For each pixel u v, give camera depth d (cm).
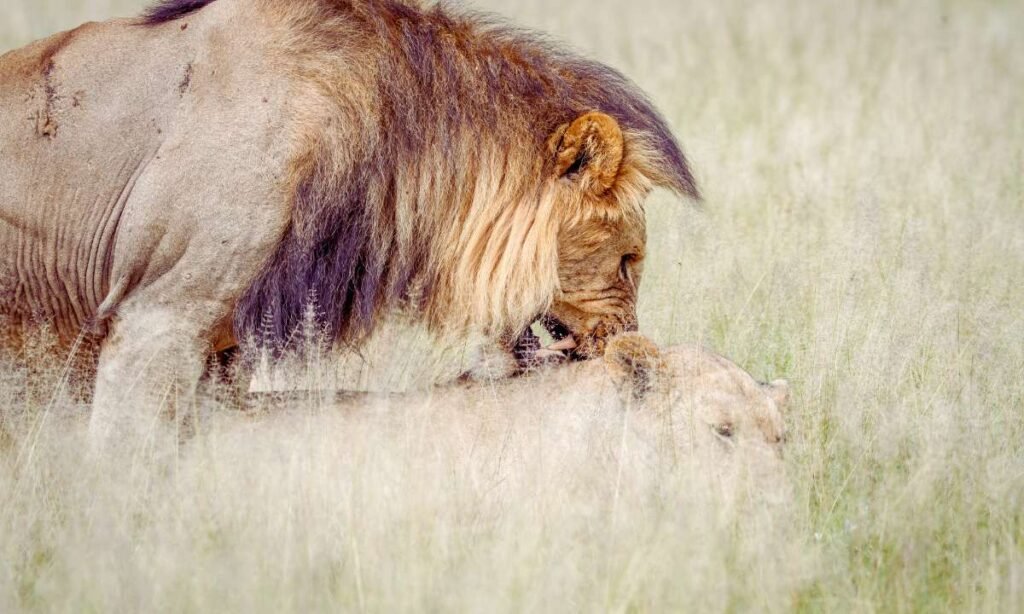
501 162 1079
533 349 1146
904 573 901
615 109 1127
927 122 2066
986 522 969
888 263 1430
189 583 863
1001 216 1622
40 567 916
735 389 1030
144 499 963
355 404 1048
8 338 1094
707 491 943
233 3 1061
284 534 901
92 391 1117
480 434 1021
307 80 1035
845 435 1080
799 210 1680
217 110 1031
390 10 1091
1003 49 2577
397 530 907
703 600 852
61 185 1058
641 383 1034
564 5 3216
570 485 961
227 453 984
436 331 1109
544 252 1084
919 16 2902
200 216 1023
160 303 1038
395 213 1067
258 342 1051
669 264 1466
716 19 2981
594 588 862
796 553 898
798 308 1346
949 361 1190
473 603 832
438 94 1073
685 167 1157
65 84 1061
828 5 3036
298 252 1034
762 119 2178
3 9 2917
